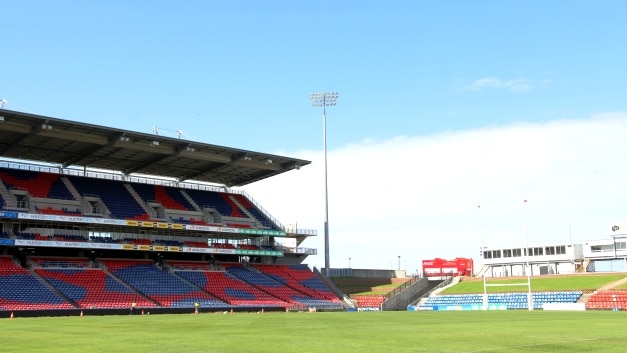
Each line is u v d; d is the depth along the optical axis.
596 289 81.38
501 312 67.56
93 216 76.19
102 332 32.81
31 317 57.41
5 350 22.80
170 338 28.09
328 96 100.94
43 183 78.25
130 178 88.38
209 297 77.19
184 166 85.50
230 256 92.06
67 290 67.75
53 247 71.25
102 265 76.94
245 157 81.31
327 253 98.12
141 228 81.31
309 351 21.69
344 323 42.38
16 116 62.03
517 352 21.20
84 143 71.62
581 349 22.23
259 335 29.95
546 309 78.12
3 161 74.75
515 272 118.69
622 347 23.03
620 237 106.81
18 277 67.12
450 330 33.69
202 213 89.12
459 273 104.38
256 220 93.81
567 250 111.81
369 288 97.00
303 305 81.94
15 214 67.50
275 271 93.44
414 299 95.06
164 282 77.56
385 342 25.50
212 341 26.25
